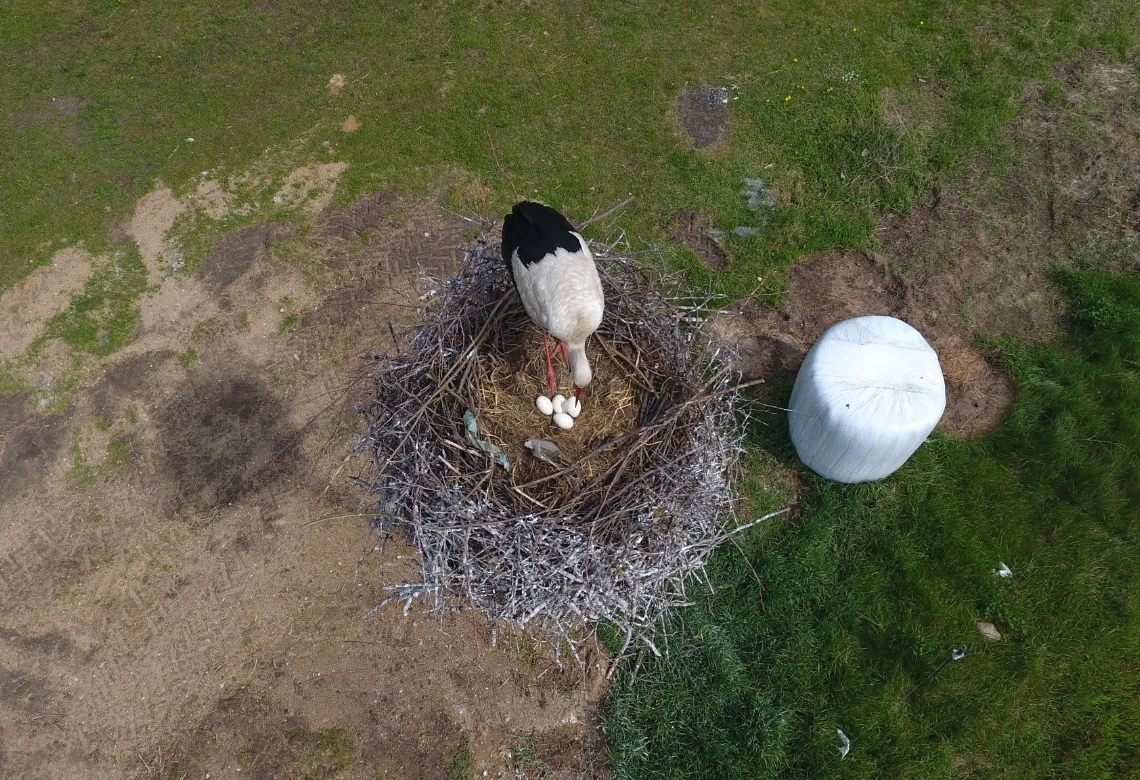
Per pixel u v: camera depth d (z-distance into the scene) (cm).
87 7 811
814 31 738
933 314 554
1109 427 488
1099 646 420
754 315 562
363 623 464
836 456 452
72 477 522
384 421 407
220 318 588
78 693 448
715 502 409
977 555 449
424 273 600
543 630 412
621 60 724
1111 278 553
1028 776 390
